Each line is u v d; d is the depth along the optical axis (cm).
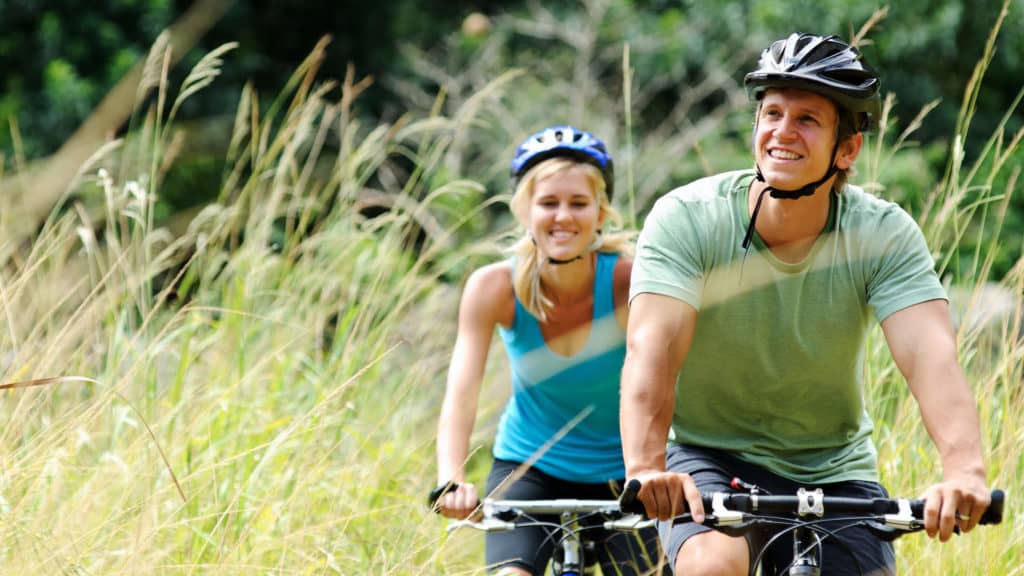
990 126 3969
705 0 4247
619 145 4050
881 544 964
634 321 947
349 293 1716
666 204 986
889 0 3909
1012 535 1244
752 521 844
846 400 1013
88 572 1046
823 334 977
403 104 4294
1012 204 3353
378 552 1286
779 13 4038
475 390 1242
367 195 2541
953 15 3884
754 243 966
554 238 1216
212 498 1260
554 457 1253
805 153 917
